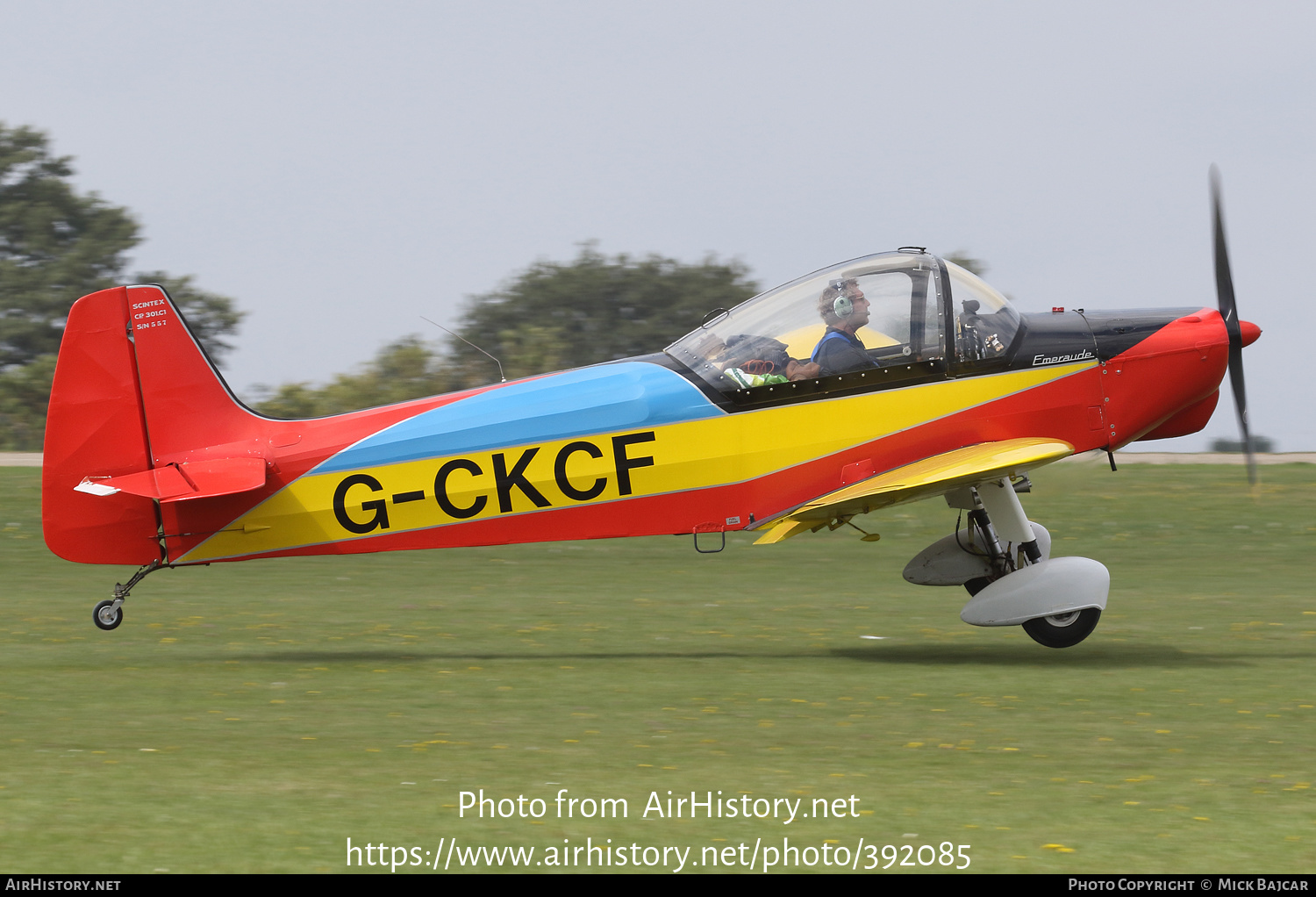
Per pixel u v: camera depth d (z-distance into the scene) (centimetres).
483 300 15325
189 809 1753
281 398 8850
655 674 2753
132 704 2459
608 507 2883
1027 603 2833
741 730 2211
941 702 2433
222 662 2941
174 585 4391
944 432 2877
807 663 2883
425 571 4750
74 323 2928
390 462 2909
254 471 2873
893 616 3628
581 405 2875
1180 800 1778
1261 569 4609
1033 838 1627
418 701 2475
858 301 2872
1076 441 2947
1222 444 7812
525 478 2883
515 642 3222
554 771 1948
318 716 2344
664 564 4950
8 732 2227
